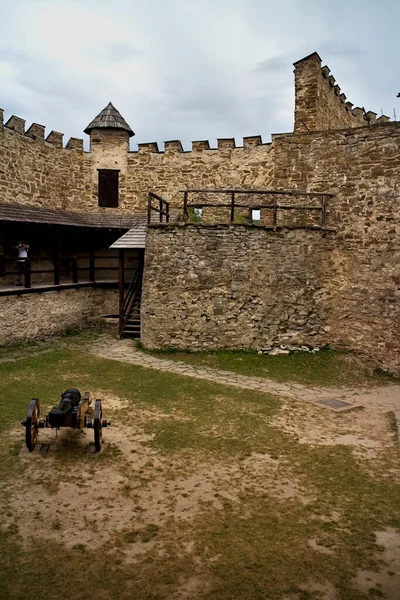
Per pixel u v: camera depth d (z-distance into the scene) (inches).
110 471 210.1
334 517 177.3
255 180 614.2
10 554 151.6
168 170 650.8
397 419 287.6
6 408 283.4
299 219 458.0
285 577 143.3
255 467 217.8
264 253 430.3
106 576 142.3
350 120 661.9
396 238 397.4
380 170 407.2
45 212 567.8
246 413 289.9
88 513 176.6
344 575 144.6
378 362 407.8
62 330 532.1
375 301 410.6
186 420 275.3
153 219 603.5
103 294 602.9
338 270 433.7
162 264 441.7
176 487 197.6
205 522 171.9
